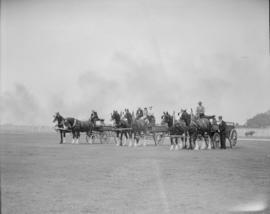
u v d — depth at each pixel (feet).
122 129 91.86
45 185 41.63
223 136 88.48
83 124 98.89
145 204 35.58
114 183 43.60
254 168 56.44
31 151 74.23
